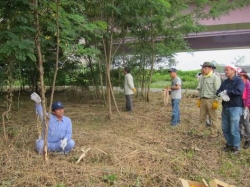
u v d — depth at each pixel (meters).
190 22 8.51
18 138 5.16
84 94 11.48
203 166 4.32
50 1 4.09
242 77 5.23
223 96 4.78
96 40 7.53
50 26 4.32
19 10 4.12
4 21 4.27
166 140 5.43
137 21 7.14
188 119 7.07
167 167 4.15
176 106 6.56
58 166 4.02
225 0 8.39
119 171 3.93
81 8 5.06
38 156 4.30
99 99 10.42
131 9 6.45
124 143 5.07
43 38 4.79
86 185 3.57
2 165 4.03
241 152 4.91
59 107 4.45
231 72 4.84
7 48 3.71
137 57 10.30
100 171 3.90
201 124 5.99
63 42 4.68
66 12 4.62
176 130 6.13
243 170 4.28
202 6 8.57
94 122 6.79
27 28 3.95
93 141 5.14
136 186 3.61
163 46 8.90
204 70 5.69
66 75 10.42
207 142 5.39
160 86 15.41
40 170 3.88
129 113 7.84
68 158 4.36
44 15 4.16
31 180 3.64
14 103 9.47
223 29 14.80
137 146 4.94
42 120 4.44
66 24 4.41
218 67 12.12
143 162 4.26
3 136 5.31
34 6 3.85
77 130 5.88
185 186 3.33
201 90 5.80
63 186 3.52
